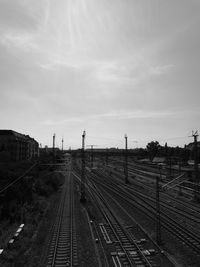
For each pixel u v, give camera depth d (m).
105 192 63.09
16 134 108.31
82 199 51.78
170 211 42.41
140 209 43.53
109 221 37.09
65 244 28.02
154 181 74.56
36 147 147.88
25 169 64.44
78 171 111.12
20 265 23.00
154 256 24.91
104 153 194.38
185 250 26.12
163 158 127.50
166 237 30.19
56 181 71.50
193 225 34.31
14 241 28.19
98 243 28.66
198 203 47.44
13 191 43.59
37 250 26.67
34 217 38.47
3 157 89.12
